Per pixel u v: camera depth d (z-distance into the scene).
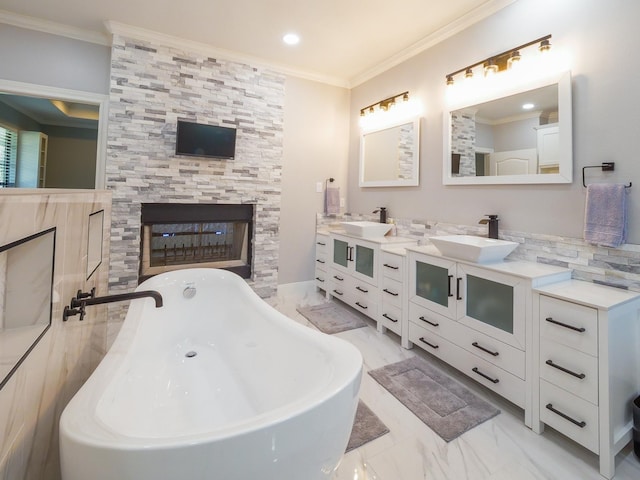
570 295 1.56
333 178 4.11
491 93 2.42
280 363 1.68
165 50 3.08
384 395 1.94
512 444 1.56
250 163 3.56
